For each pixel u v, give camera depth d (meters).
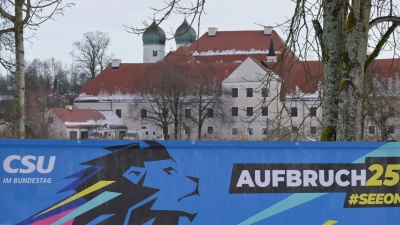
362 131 13.12
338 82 12.53
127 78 108.75
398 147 8.49
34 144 7.44
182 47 113.94
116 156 7.67
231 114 92.94
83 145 7.57
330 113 12.54
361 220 8.41
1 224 7.33
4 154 7.37
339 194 8.33
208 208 7.88
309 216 8.22
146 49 126.50
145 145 7.73
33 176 7.44
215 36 119.00
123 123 103.88
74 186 7.54
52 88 110.31
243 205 7.98
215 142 7.91
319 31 12.90
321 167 8.27
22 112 18.06
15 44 17.73
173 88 85.81
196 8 12.78
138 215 7.70
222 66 99.12
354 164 8.38
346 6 12.45
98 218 7.60
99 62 109.00
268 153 8.08
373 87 13.44
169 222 7.79
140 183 7.71
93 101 106.31
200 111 88.06
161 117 86.19
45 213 7.46
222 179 7.93
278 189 8.11
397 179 8.52
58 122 89.94
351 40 12.16
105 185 7.62
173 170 7.80
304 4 12.77
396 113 13.40
